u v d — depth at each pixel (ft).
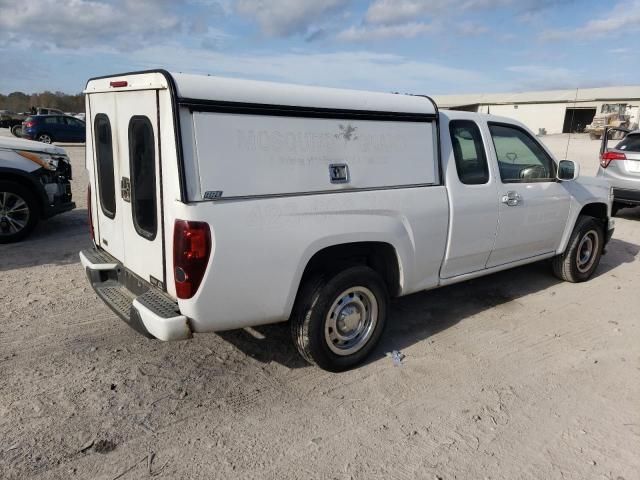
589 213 20.33
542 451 9.99
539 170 17.17
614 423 10.96
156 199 10.59
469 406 11.41
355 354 12.62
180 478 8.98
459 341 14.57
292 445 9.93
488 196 14.97
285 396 11.56
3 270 18.99
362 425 10.62
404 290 13.46
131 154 11.38
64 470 9.03
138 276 12.09
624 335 15.34
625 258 23.85
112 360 12.76
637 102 159.02
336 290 11.73
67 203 24.67
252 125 10.29
